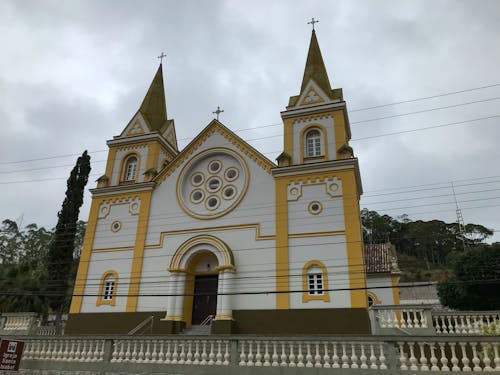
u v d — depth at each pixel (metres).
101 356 16.95
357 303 21.69
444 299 31.27
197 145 29.77
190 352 15.70
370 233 87.44
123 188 30.50
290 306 22.80
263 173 26.91
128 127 34.25
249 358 14.73
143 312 25.92
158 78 38.47
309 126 27.91
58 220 39.34
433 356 12.80
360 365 13.73
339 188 24.75
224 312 23.14
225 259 24.58
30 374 17.75
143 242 28.09
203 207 27.77
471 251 30.67
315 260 23.42
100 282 28.14
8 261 58.19
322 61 32.31
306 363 14.21
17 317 24.38
